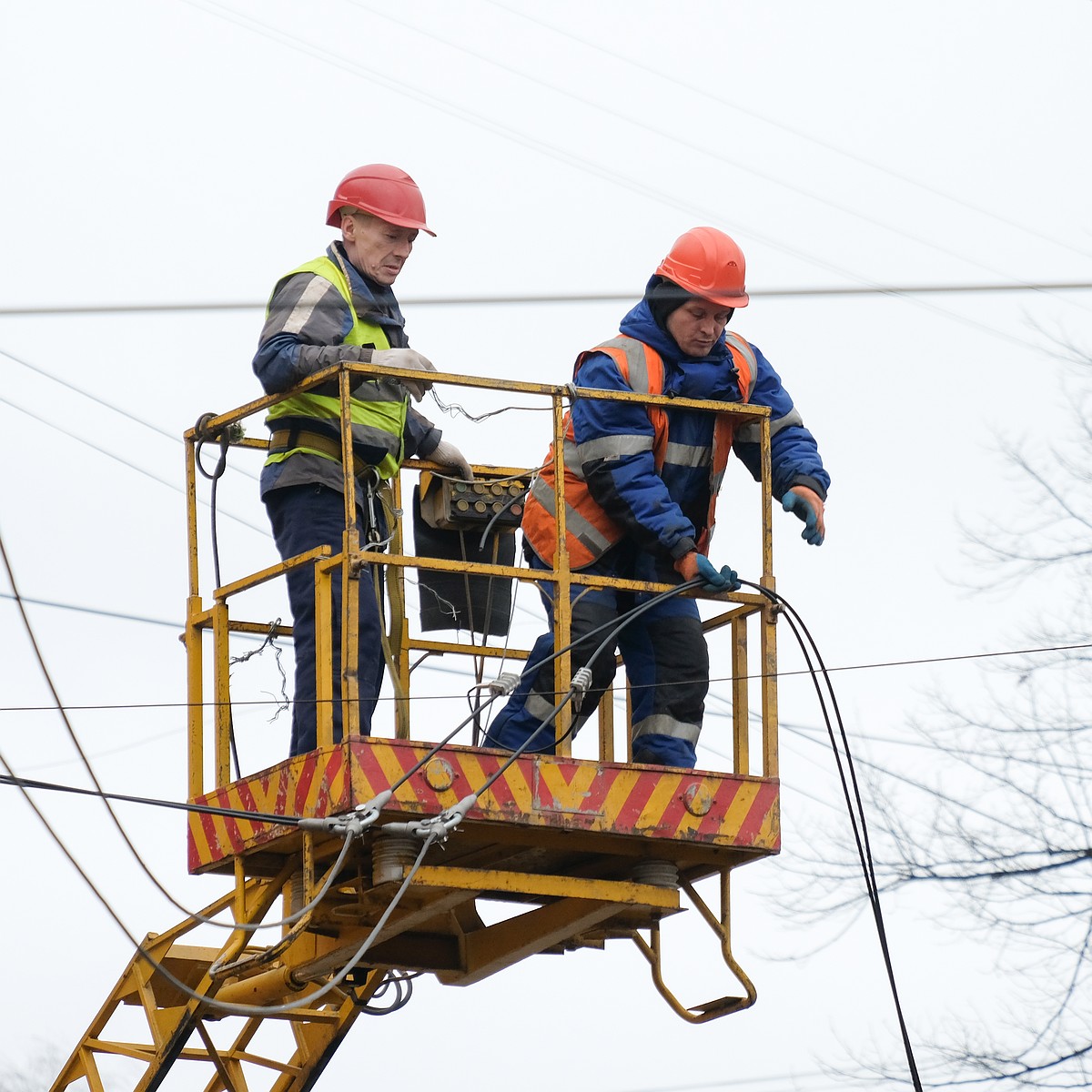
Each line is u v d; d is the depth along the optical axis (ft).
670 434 85.35
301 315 85.40
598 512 85.51
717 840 82.89
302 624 85.35
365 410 87.92
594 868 88.69
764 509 86.79
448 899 85.56
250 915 85.66
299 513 86.84
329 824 78.13
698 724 86.02
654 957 92.17
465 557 94.79
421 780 79.20
